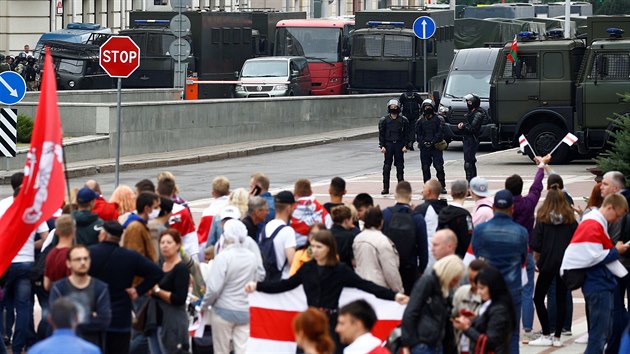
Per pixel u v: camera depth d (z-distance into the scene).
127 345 35.53
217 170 99.00
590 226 39.78
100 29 173.00
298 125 126.75
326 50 163.75
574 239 40.00
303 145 119.75
